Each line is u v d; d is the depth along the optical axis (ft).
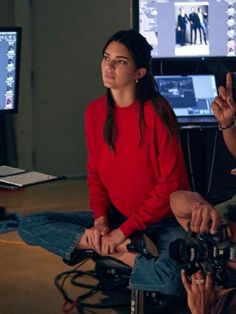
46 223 9.98
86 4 18.60
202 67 13.56
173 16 13.14
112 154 9.70
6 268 12.26
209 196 12.98
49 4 18.39
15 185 10.40
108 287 11.01
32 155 18.88
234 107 8.09
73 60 18.80
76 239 9.59
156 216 9.38
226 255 6.14
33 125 18.78
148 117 9.43
